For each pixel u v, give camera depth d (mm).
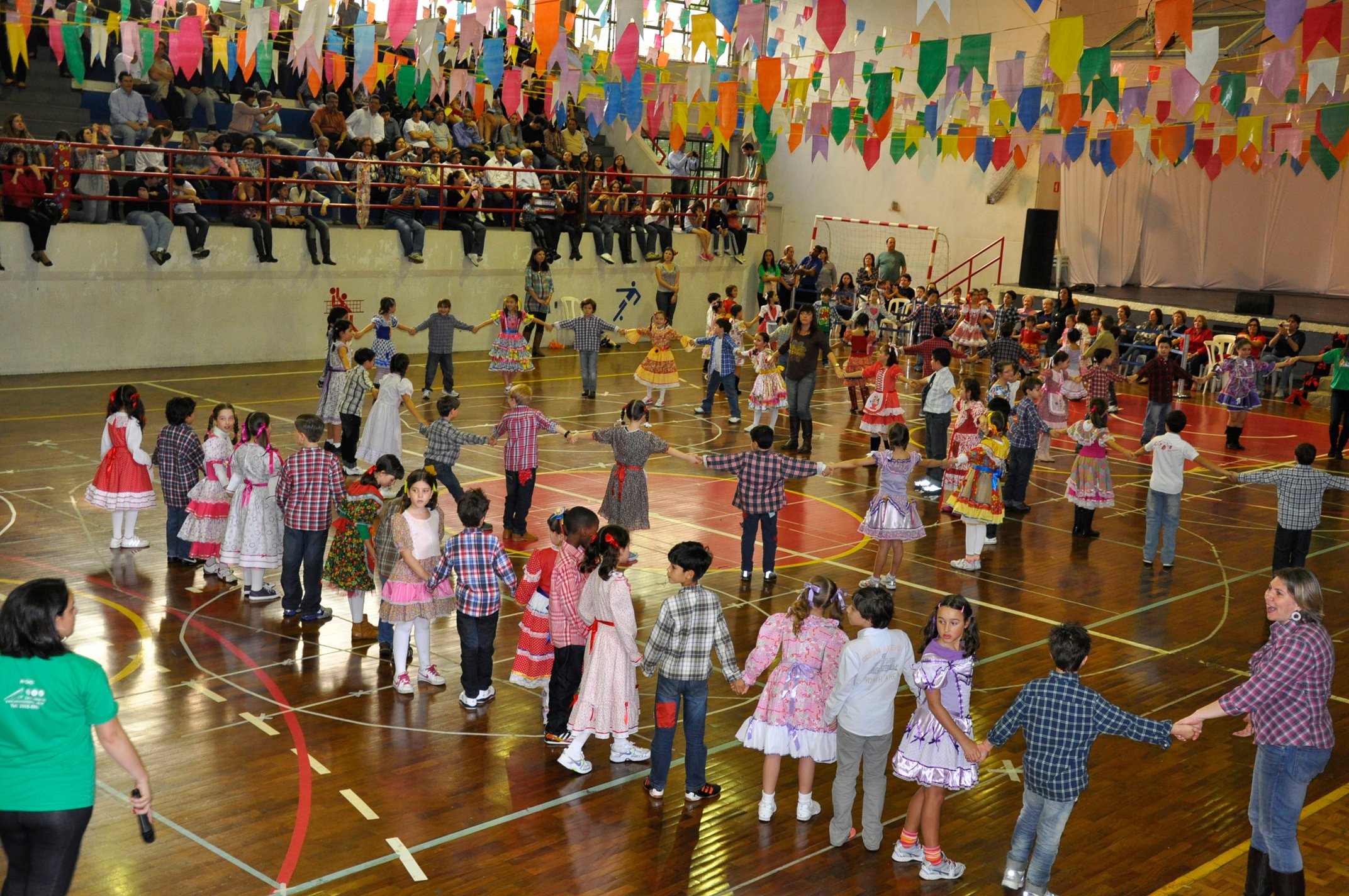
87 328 19656
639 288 27516
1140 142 17234
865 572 11836
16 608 4684
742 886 6230
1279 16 6699
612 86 14664
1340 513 15539
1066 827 7105
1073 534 13828
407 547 8266
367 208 22500
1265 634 10680
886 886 6301
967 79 9891
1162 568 12648
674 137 13281
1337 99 19047
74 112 21844
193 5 16094
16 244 18672
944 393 15375
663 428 18219
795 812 7078
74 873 5312
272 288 21688
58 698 4680
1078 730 5723
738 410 19000
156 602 9945
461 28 10477
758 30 9203
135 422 10977
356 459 14453
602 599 7258
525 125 27078
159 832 6441
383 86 24406
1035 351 24375
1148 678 9547
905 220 32188
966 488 11969
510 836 6613
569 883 6164
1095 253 30906
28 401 17125
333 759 7422
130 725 7711
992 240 30766
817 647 6773
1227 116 21344
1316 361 23469
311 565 9609
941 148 19109
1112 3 24453
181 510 10758
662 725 6992
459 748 7680
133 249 19875
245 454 9844
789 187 34281
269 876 6062
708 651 6891
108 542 11375
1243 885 6480
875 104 10922
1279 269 31969
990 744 5969
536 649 7945
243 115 22188
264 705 8148
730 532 13008
